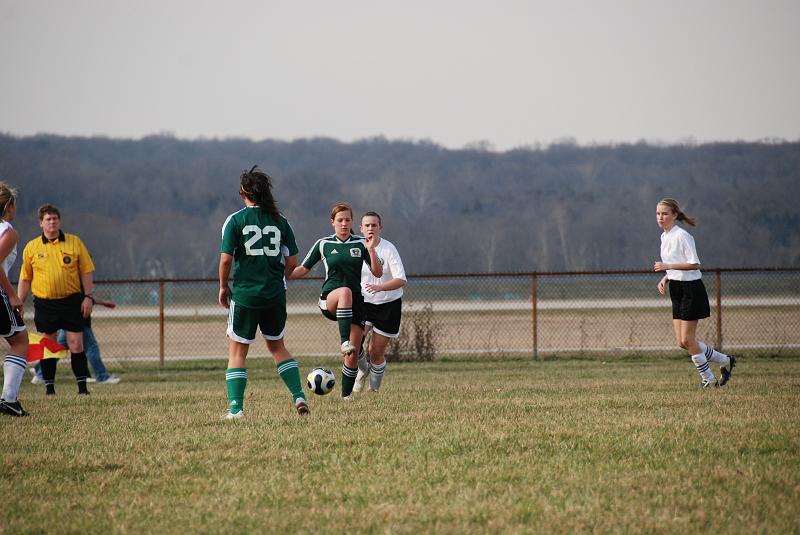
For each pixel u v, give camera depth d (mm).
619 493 17359
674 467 19297
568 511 16156
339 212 32500
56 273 38094
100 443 22766
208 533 15320
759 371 46000
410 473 19094
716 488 17531
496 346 74750
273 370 55219
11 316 27938
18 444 22672
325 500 17266
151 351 77250
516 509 16312
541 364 56000
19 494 17781
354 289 32781
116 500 17391
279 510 16609
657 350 63062
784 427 23453
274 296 26656
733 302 139625
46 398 34844
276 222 26672
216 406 30984
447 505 16688
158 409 30109
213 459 20688
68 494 17875
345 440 22469
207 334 96000
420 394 33844
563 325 95250
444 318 105438
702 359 34844
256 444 22188
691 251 34406
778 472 18516
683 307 34719
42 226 38156
